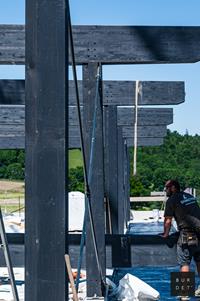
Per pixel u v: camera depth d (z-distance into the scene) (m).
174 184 18.05
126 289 17.19
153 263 18.42
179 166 64.25
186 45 14.88
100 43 15.40
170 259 18.41
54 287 9.30
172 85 22.48
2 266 18.41
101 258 17.09
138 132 34.81
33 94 9.34
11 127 30.08
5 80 22.28
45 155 9.34
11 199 59.06
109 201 26.31
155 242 18.44
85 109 16.67
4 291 18.05
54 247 9.33
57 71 9.31
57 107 9.33
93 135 15.62
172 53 14.93
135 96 22.20
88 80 16.23
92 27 15.43
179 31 14.90
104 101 22.91
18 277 20.55
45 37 9.31
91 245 17.05
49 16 9.32
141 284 17.27
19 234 18.36
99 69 15.85
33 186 9.37
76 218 36.19
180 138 66.88
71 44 10.51
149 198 52.19
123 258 18.45
